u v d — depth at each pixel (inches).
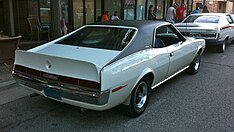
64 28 336.5
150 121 147.0
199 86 215.3
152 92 197.2
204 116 155.1
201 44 252.8
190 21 384.2
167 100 180.7
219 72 265.3
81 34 177.8
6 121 142.0
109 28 173.3
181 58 204.4
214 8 1354.6
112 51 147.9
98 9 500.1
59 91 129.4
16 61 147.6
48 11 421.1
